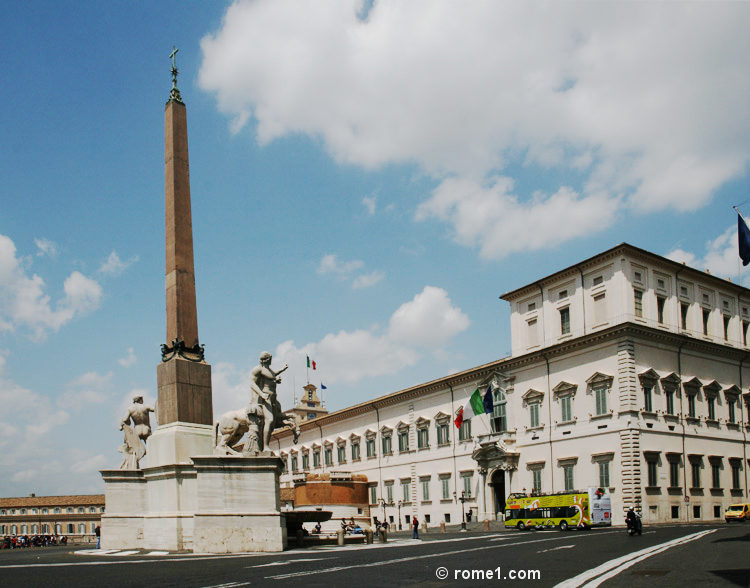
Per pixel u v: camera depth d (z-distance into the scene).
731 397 66.69
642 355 59.59
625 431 57.28
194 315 35.22
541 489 64.31
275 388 31.91
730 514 58.03
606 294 61.91
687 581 17.11
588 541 35.84
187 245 35.91
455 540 41.12
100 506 116.19
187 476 31.92
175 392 33.25
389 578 18.39
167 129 37.34
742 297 71.38
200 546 28.36
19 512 115.25
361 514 78.69
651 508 56.59
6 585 17.14
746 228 38.28
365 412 91.50
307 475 78.94
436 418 78.88
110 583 17.42
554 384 64.81
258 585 16.78
